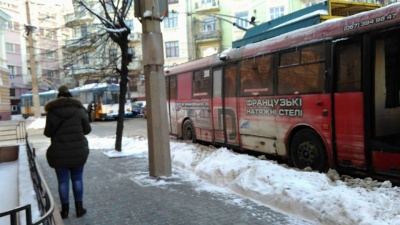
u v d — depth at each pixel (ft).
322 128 22.57
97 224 16.35
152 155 25.77
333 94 21.80
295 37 25.04
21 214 13.96
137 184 23.65
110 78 44.75
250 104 29.81
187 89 41.68
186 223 16.08
